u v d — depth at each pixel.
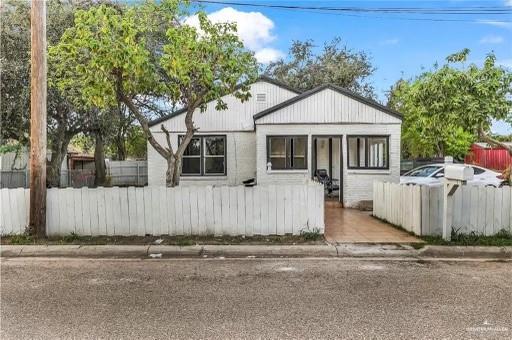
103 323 4.58
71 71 10.86
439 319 4.68
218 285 6.01
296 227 9.09
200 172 16.75
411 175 16.66
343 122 14.86
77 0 17.34
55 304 5.21
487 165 23.09
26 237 8.81
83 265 7.27
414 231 9.47
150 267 7.10
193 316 4.78
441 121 9.14
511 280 6.27
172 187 9.15
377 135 14.85
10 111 16.12
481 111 8.70
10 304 5.22
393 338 4.18
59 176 19.03
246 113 16.81
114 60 8.31
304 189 9.07
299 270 6.87
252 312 4.90
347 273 6.67
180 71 8.71
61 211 9.16
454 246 8.17
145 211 9.10
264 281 6.21
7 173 19.53
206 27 9.17
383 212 11.64
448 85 8.80
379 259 7.69
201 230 9.09
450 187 8.41
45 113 8.99
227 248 8.14
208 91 9.34
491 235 9.05
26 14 16.50
